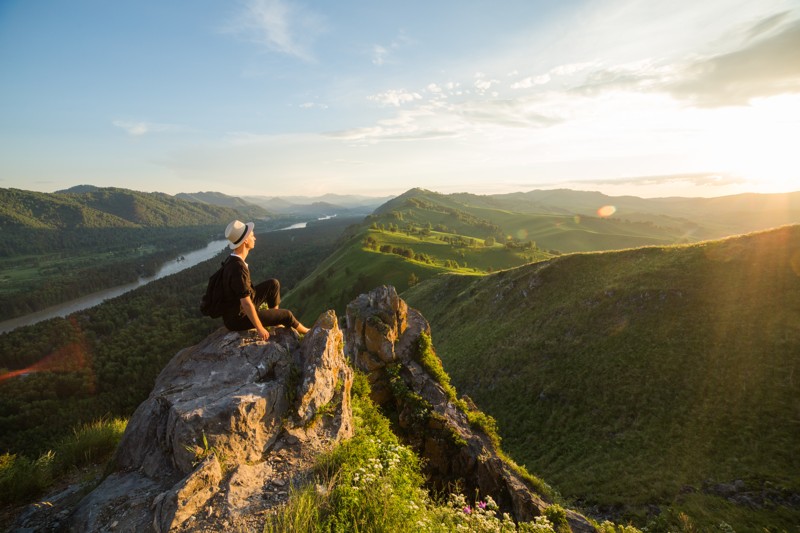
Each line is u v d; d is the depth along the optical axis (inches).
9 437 2645.2
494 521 231.3
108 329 4894.2
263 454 209.9
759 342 1369.3
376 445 248.2
